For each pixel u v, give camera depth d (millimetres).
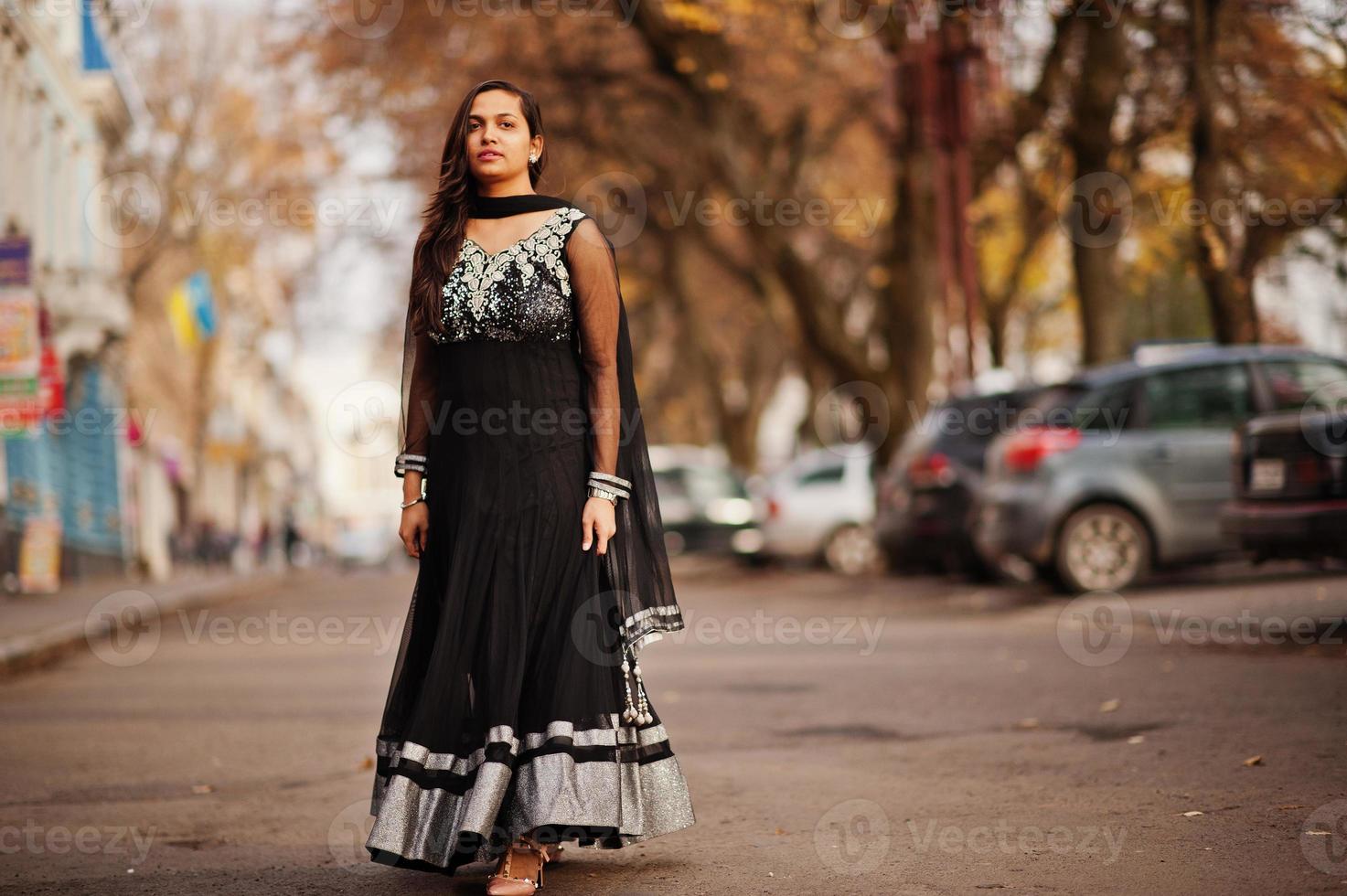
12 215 35844
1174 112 21266
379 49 33031
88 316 38594
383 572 54281
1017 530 17875
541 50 31172
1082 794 6984
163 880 5926
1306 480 13961
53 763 9180
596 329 5609
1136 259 27328
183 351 63438
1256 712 9109
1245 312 18578
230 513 87500
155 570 56500
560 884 5547
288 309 41406
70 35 44000
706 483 35281
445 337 5641
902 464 24250
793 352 51250
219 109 44969
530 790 5289
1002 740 8766
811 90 33062
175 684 13930
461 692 5410
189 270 49969
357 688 13125
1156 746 8172
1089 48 21453
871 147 38250
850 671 12844
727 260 37094
